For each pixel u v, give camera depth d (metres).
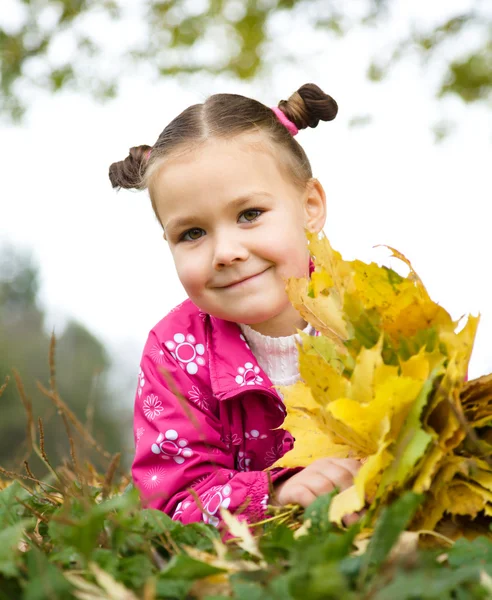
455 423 0.81
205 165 1.43
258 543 0.83
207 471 1.36
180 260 1.46
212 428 1.45
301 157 1.64
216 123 1.49
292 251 1.47
